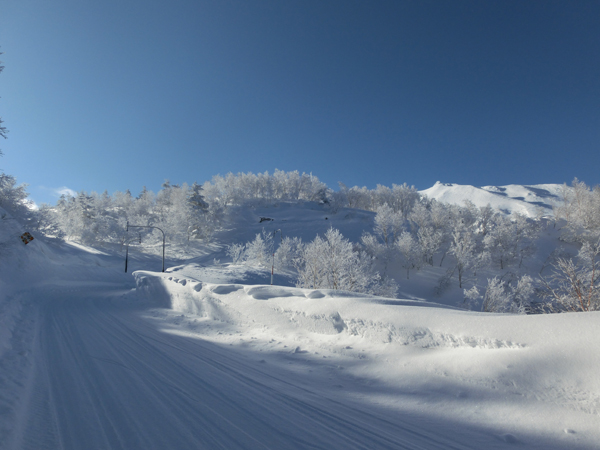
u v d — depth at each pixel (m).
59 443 2.80
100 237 62.06
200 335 8.30
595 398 3.08
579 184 60.69
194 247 63.44
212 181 110.56
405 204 95.50
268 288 8.83
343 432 3.19
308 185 114.25
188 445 2.83
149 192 114.56
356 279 18.36
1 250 25.52
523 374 3.65
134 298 15.80
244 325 8.55
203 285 11.09
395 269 48.78
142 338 7.67
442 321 4.92
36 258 29.38
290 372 5.23
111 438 2.93
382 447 2.90
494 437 3.07
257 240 40.00
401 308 5.71
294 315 7.39
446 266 51.00
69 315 11.08
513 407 3.42
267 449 2.79
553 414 3.17
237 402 3.89
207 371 5.14
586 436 2.83
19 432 2.89
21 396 3.69
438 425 3.38
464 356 4.33
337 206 86.62
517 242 50.91
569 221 56.53
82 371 4.93
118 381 4.55
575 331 3.68
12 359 4.99
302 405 3.87
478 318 4.61
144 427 3.17
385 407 3.88
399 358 4.99
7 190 35.25
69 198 85.81
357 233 65.50
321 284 18.67
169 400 3.91
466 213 67.62
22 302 13.65
